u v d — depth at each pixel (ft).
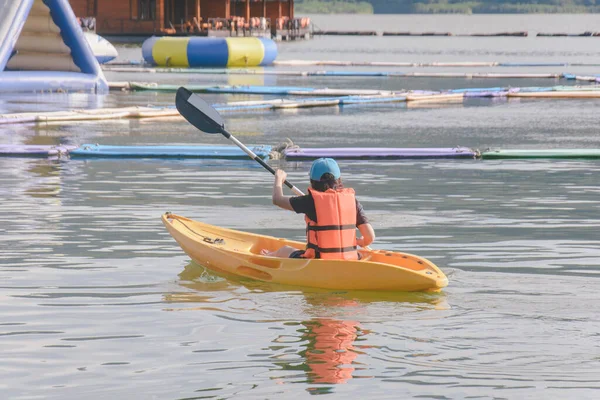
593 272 100.07
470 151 201.67
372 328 80.48
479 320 82.43
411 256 96.48
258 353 74.38
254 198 149.69
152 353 74.54
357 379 68.64
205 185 162.40
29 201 143.95
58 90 382.22
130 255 108.58
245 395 65.87
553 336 77.77
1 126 257.34
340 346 75.77
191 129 257.34
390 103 358.02
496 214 135.85
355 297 90.74
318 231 95.50
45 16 383.86
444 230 123.75
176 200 146.92
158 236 119.14
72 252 109.60
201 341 77.41
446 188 160.56
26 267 102.17
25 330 80.33
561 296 90.12
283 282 95.66
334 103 346.33
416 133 251.80
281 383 68.03
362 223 97.76
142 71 565.53
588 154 200.54
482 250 111.45
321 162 97.81
